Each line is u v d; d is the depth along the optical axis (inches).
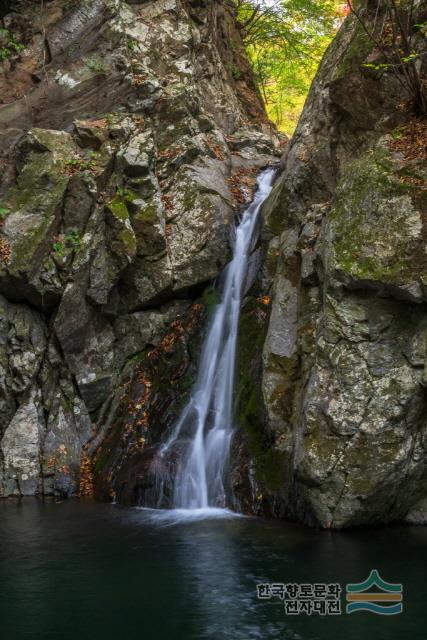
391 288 301.0
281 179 438.9
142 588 233.8
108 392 430.9
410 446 305.6
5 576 246.7
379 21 373.1
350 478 300.7
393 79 358.0
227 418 370.9
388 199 310.7
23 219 415.8
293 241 376.2
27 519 331.3
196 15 583.5
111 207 427.5
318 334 328.2
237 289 429.4
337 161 396.5
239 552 270.2
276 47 754.2
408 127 336.2
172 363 414.6
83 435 417.7
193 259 435.2
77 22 475.5
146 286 436.1
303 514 316.5
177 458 363.6
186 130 481.4
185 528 308.2
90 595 228.2
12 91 462.6
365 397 304.0
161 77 514.3
